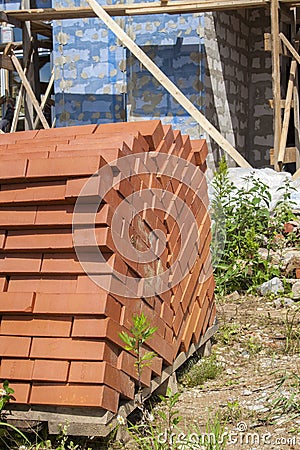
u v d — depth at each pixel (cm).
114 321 401
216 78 1242
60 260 408
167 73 1198
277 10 1105
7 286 418
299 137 1238
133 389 427
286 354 596
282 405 470
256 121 1430
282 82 1359
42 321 404
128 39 1131
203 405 482
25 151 450
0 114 1440
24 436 394
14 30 1448
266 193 903
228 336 649
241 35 1380
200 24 1180
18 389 401
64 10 1195
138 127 478
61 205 410
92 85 1258
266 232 885
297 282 809
